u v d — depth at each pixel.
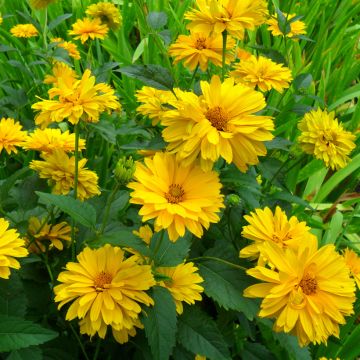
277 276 0.43
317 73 1.20
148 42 1.08
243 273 0.50
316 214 0.96
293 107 0.68
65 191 0.52
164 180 0.44
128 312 0.43
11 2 1.18
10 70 1.05
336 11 1.35
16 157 0.83
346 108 1.19
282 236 0.49
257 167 0.62
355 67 1.19
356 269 0.64
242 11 0.57
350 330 0.76
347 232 0.93
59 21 0.88
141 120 0.82
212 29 0.58
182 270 0.49
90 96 0.47
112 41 1.20
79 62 1.11
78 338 0.50
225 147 0.44
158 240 0.48
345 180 1.03
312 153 0.61
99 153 0.85
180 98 0.48
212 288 0.49
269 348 0.66
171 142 0.45
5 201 0.54
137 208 0.64
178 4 1.29
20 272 0.52
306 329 0.42
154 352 0.43
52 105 0.47
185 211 0.42
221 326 0.55
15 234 0.43
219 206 0.44
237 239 0.58
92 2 1.25
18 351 0.45
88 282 0.44
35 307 0.52
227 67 0.70
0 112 0.84
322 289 0.44
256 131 0.45
